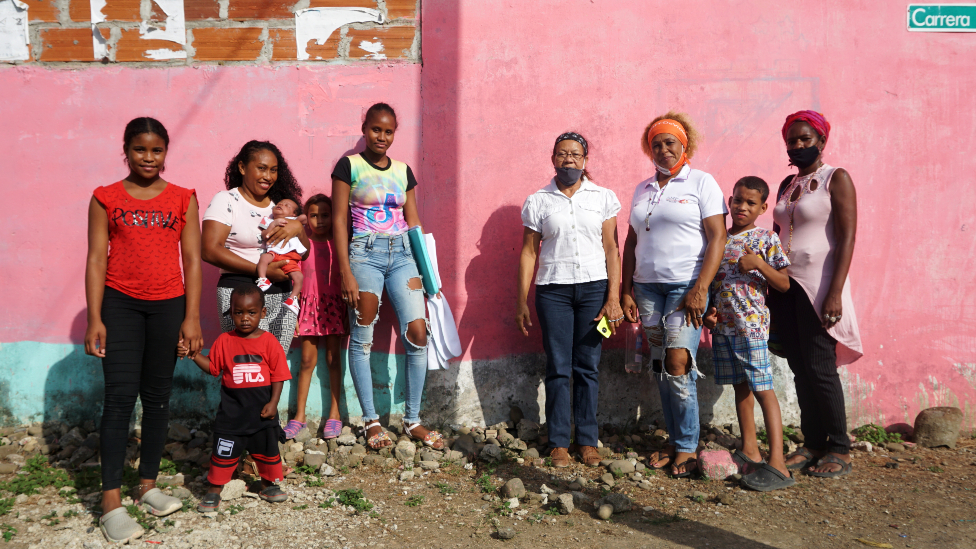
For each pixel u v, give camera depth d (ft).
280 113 14.32
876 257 15.19
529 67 14.67
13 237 13.99
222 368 10.92
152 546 9.52
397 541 9.86
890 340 15.21
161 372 10.40
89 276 9.80
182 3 14.06
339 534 10.02
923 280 15.24
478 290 14.76
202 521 10.28
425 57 14.42
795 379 13.26
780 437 12.26
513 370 14.89
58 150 14.01
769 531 10.35
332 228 13.41
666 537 10.11
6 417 14.01
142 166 10.06
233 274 12.03
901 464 13.26
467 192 14.67
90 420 14.08
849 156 15.14
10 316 13.99
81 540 9.68
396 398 14.56
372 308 13.12
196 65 14.16
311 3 14.21
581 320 13.26
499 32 14.57
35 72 13.93
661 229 12.55
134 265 10.01
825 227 12.46
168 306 10.31
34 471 11.96
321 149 14.40
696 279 12.33
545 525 10.45
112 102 14.07
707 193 12.32
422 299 13.56
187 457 12.78
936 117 15.20
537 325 14.90
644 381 15.12
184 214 10.62
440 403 14.70
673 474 12.54
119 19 14.02
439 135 14.55
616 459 13.32
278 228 11.97
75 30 13.96
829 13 15.06
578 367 13.42
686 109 14.99
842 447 12.65
